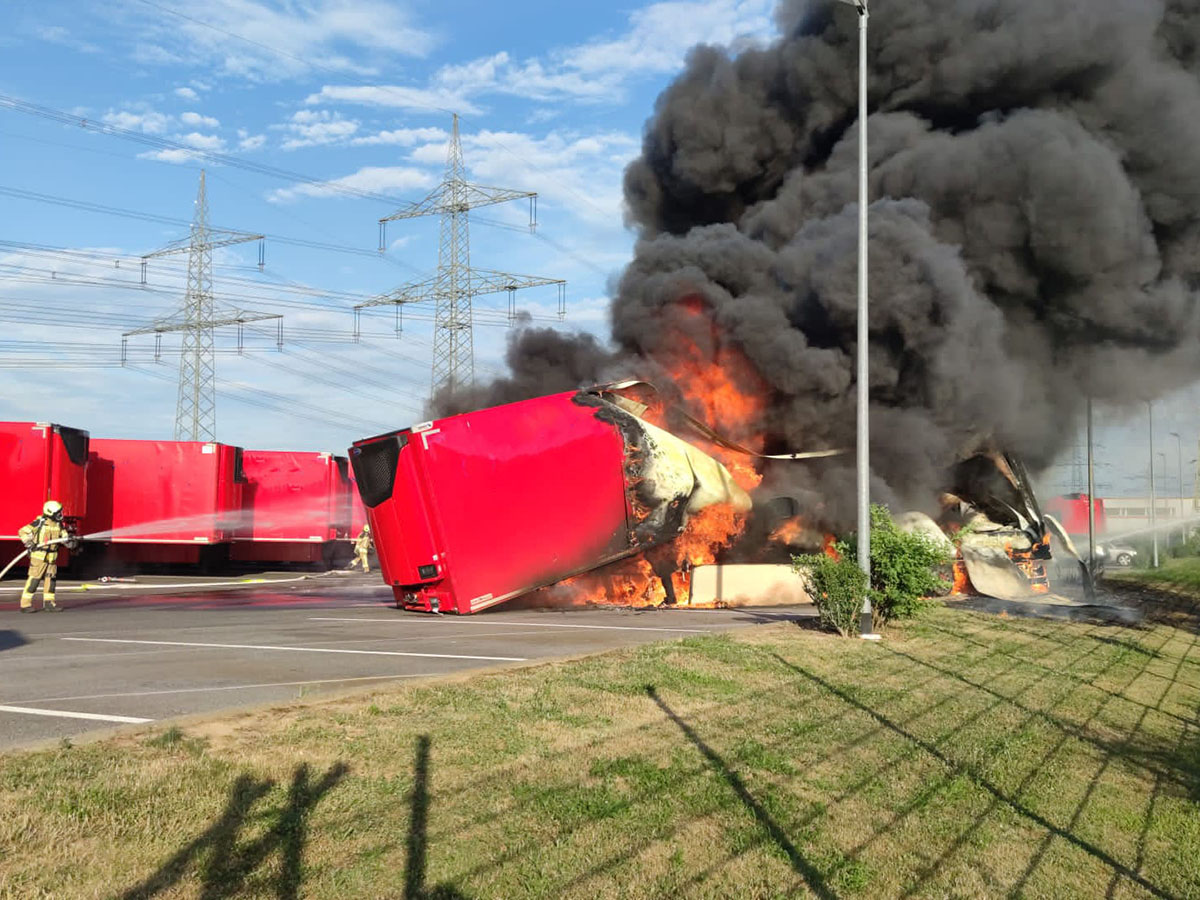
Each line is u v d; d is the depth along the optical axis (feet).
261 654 36.55
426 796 19.93
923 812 21.93
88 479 83.20
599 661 36.14
